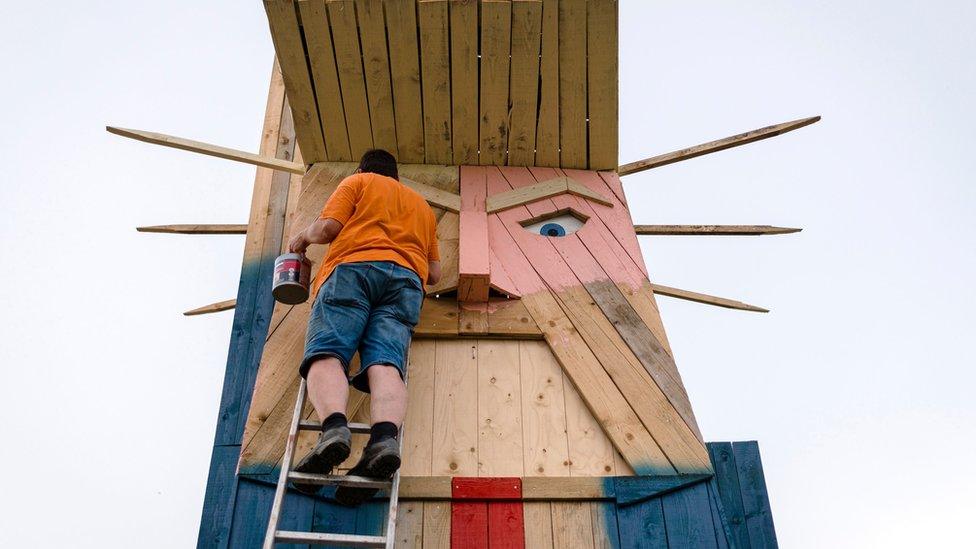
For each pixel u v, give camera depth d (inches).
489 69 231.3
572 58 230.5
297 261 175.8
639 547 155.0
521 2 223.1
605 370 183.3
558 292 201.2
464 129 239.6
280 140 286.2
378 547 138.3
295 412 148.9
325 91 233.1
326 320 154.3
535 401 178.9
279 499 136.7
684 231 263.6
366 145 241.8
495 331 189.9
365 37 226.2
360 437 170.6
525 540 155.6
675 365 185.9
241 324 226.4
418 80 232.2
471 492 160.2
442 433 171.8
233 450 193.9
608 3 224.4
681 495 162.6
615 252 215.2
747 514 183.6
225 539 153.7
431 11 223.6
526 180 239.1
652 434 171.6
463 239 205.3
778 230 261.6
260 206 262.8
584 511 159.8
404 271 165.6
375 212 172.9
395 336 156.7
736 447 193.8
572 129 239.9
